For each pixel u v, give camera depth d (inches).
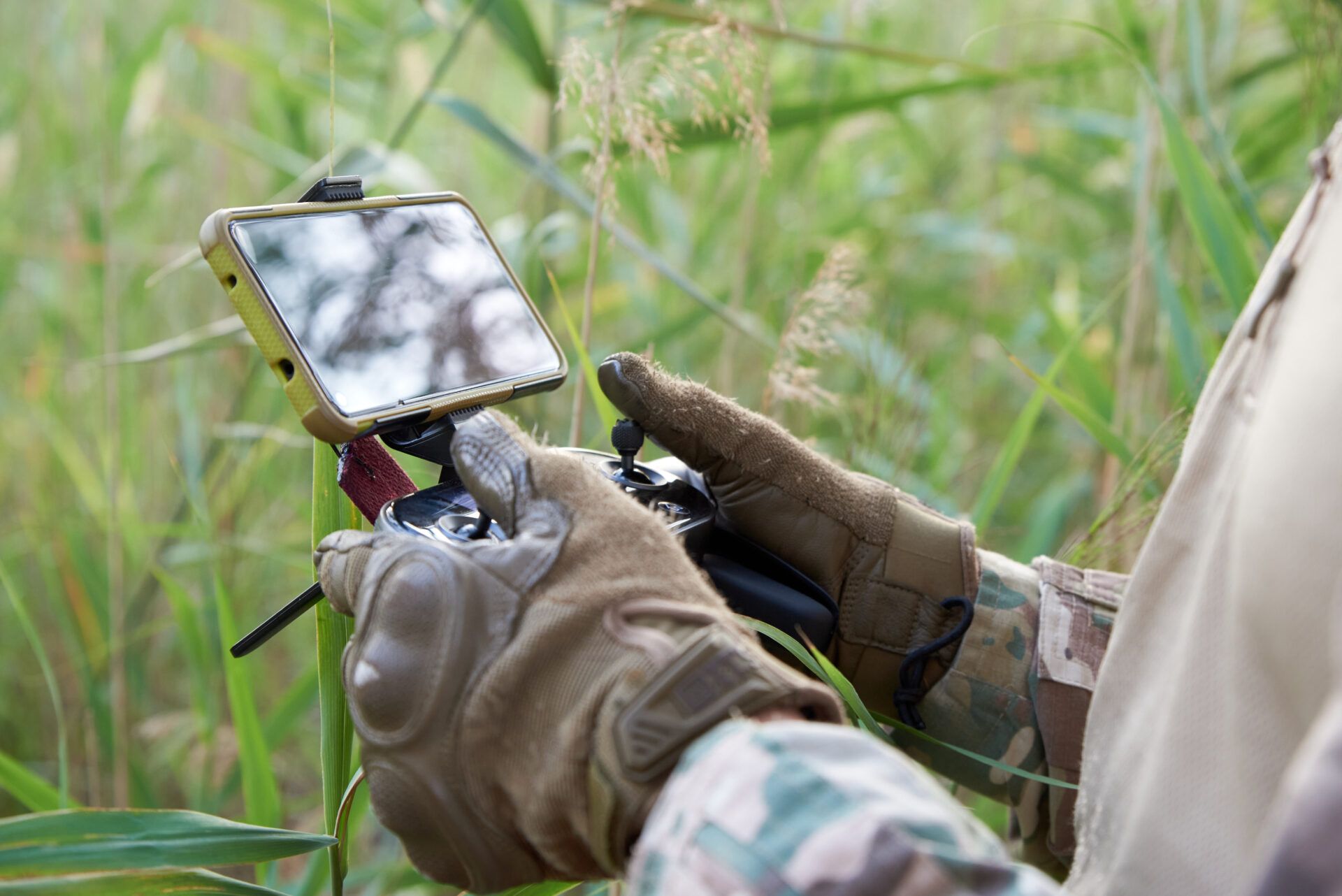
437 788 20.2
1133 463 43.5
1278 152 74.0
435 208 29.5
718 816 15.3
